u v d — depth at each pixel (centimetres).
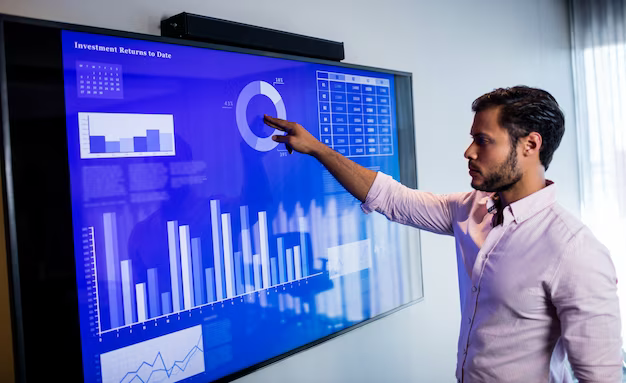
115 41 127
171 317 137
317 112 179
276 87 165
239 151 155
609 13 346
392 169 210
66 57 118
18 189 111
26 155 112
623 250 350
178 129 139
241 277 155
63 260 117
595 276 107
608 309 106
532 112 112
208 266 146
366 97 199
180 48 140
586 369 107
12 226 109
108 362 125
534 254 115
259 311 160
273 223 164
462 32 262
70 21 123
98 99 124
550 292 112
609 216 354
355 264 194
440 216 145
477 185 121
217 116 149
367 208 151
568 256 109
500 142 115
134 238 130
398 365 221
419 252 225
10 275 110
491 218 130
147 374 132
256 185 159
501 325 120
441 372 246
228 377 151
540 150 117
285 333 168
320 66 180
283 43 166
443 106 248
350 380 198
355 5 203
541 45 334
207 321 146
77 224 120
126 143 128
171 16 143
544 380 118
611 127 350
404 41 226
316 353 185
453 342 254
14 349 111
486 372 122
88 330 122
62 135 117
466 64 264
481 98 121
